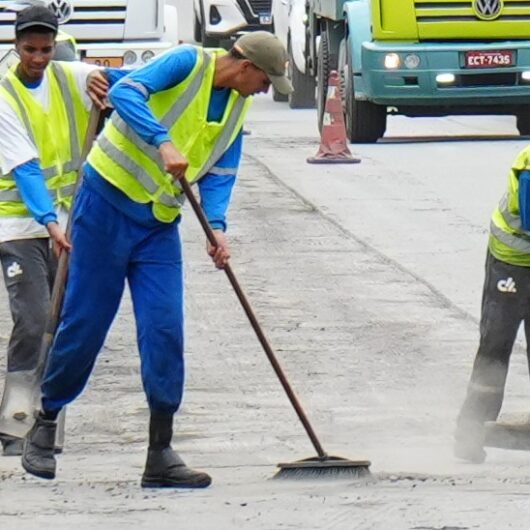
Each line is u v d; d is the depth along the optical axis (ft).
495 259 64.59
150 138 55.62
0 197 67.41
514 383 79.30
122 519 51.96
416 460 64.90
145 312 57.72
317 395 77.20
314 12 214.07
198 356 85.05
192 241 119.75
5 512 53.36
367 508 52.80
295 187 148.25
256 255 114.01
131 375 82.02
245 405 75.31
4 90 65.46
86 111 67.00
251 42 57.06
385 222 128.06
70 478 60.80
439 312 95.86
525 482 58.44
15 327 67.72
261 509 53.06
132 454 66.74
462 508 52.54
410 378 80.64
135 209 57.16
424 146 184.44
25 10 65.46
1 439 67.87
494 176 155.22
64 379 59.06
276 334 90.33
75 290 58.08
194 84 56.95
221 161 58.80
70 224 60.34
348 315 95.09
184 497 55.93
